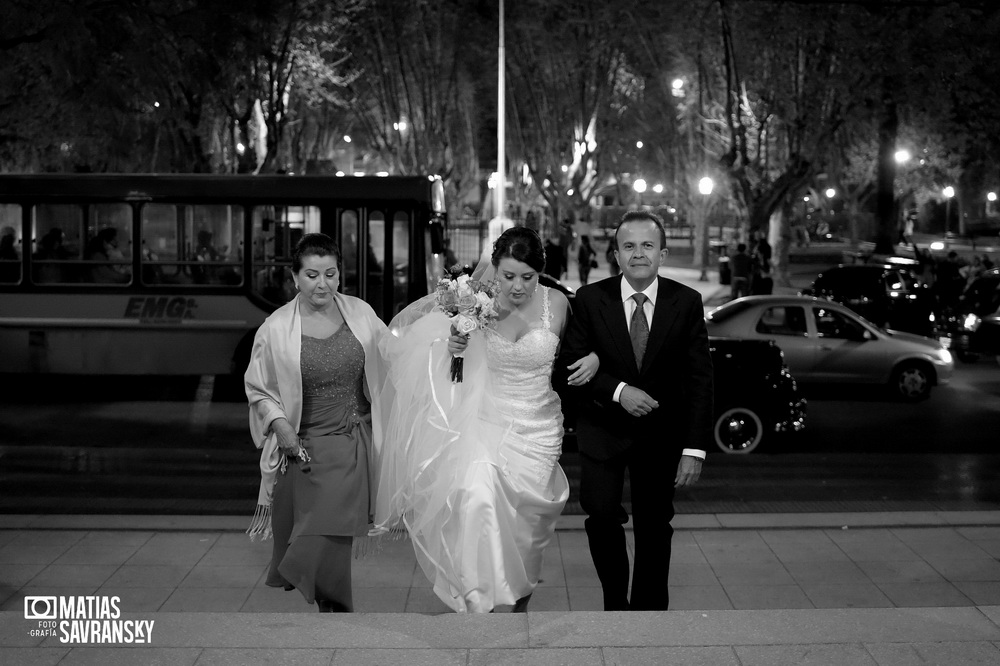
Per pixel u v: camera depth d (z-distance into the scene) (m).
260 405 5.35
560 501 5.54
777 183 30.17
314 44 34.97
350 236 16.02
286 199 15.94
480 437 5.38
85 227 15.91
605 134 49.31
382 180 16.03
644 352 5.49
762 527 8.13
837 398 16.16
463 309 5.26
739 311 15.62
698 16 30.33
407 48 45.03
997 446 12.41
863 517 8.34
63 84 15.70
